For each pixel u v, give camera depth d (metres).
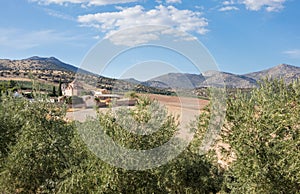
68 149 10.42
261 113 9.12
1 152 12.17
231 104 9.81
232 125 9.76
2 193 10.96
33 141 10.48
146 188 8.80
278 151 8.43
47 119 11.23
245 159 8.56
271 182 8.47
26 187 11.09
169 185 10.62
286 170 8.26
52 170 10.48
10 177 10.72
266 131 8.72
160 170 8.73
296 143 8.45
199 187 11.28
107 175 8.20
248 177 8.47
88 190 8.77
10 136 12.55
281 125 8.63
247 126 8.86
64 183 9.11
